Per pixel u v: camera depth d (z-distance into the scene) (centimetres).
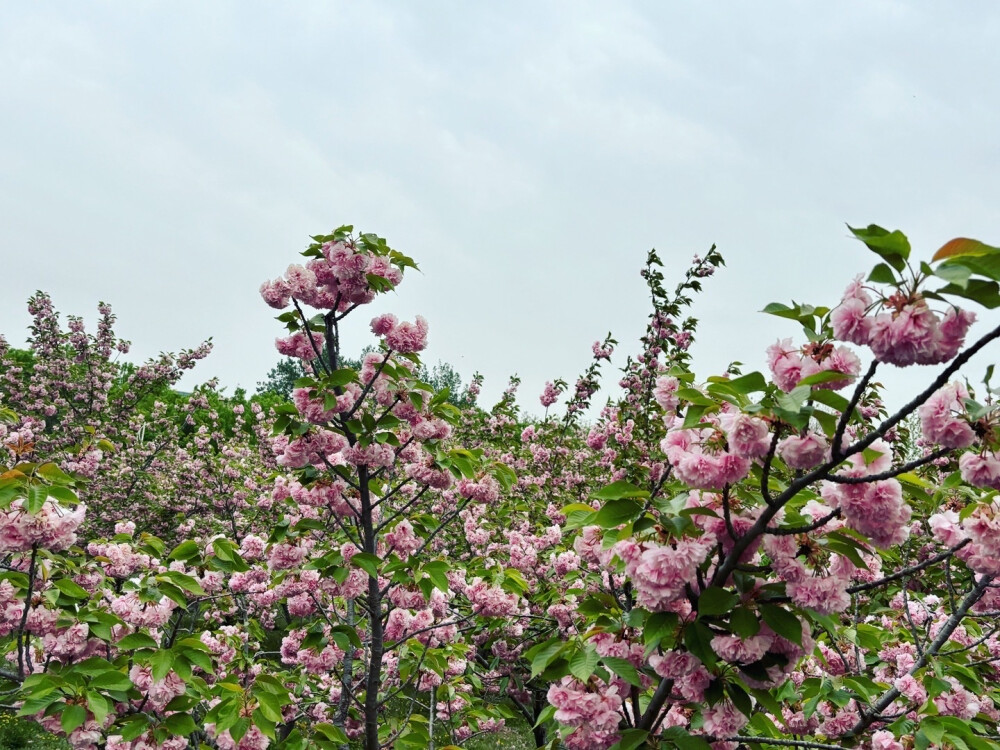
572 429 996
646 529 215
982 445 181
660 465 589
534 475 921
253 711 297
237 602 620
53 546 292
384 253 393
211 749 357
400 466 617
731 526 203
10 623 330
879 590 516
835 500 198
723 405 211
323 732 366
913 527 464
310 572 416
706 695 215
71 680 295
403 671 459
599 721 219
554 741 278
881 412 467
